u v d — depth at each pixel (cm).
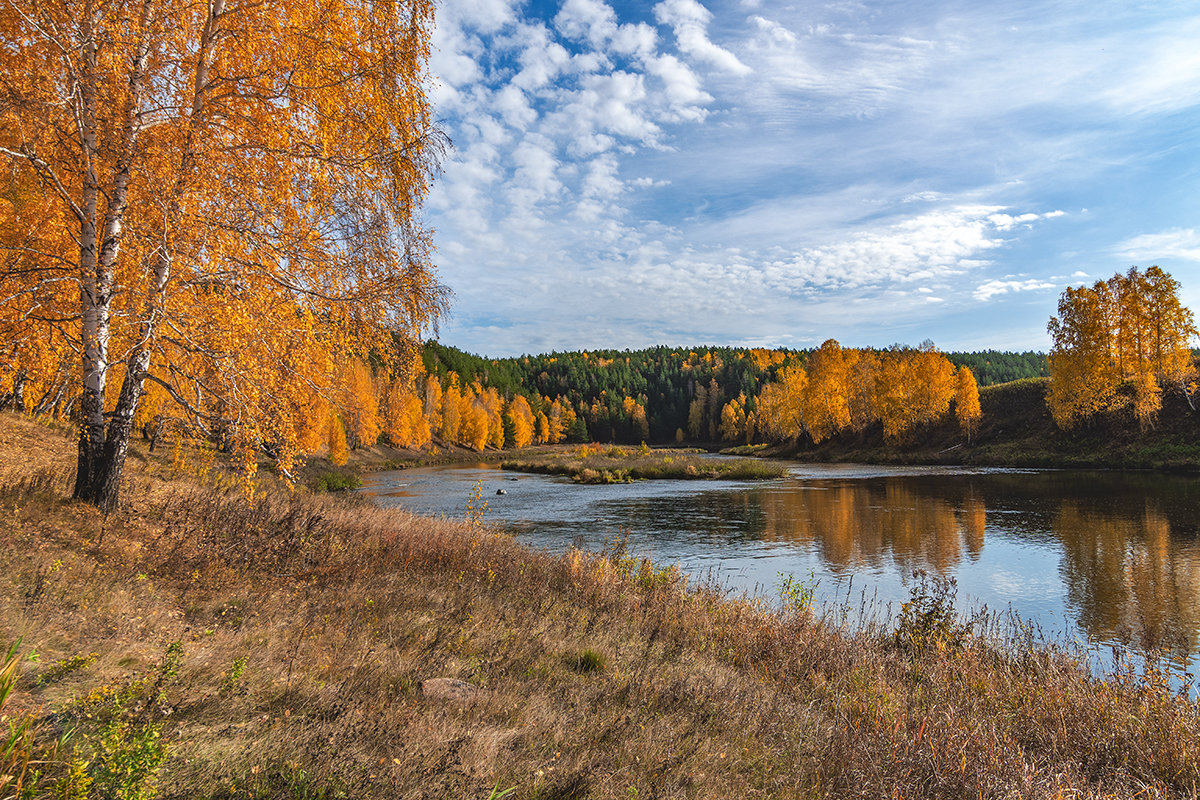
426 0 843
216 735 344
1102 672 885
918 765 439
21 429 1261
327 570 845
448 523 1534
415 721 405
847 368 7288
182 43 771
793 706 575
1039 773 453
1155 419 4369
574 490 3575
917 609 957
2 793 245
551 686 552
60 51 675
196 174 730
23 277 762
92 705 333
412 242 864
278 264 794
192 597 630
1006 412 5825
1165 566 1533
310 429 923
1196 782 489
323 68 784
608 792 357
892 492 3212
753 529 2175
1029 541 1869
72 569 587
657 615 877
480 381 12850
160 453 1855
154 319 738
